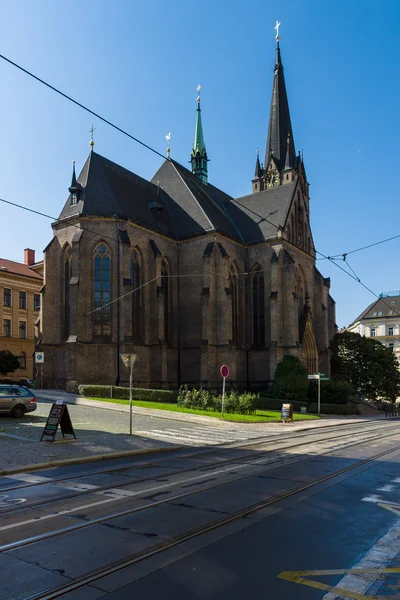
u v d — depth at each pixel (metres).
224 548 7.99
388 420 47.31
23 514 9.95
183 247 56.34
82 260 46.50
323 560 7.52
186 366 54.31
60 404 20.70
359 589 6.52
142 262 51.38
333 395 55.25
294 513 10.16
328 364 65.44
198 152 73.62
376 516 10.02
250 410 39.25
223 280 53.34
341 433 28.84
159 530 8.90
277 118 72.75
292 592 6.38
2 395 27.98
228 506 10.63
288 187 63.75
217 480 13.44
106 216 47.97
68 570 7.05
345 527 9.24
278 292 56.50
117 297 47.12
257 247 59.62
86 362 45.72
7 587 6.50
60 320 48.56
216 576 6.86
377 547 8.14
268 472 14.74
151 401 41.22
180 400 38.75
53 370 47.97
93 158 51.91
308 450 20.08
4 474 14.16
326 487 12.71
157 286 50.69
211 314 52.38
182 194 59.69
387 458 18.06
